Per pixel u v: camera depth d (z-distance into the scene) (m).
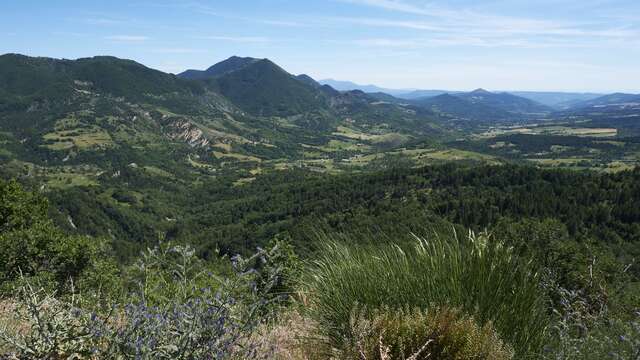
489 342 2.12
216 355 1.81
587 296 3.03
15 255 14.68
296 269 3.15
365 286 2.78
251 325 1.95
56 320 1.71
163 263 2.09
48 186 154.75
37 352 1.65
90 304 2.05
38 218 23.89
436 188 86.94
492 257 2.80
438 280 2.70
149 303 2.02
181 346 1.77
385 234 3.32
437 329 2.22
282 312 3.03
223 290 1.94
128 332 1.73
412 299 2.64
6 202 22.27
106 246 6.77
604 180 69.06
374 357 2.16
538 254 3.49
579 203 59.06
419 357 2.19
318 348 2.54
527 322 2.52
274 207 114.00
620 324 2.60
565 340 2.35
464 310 2.49
